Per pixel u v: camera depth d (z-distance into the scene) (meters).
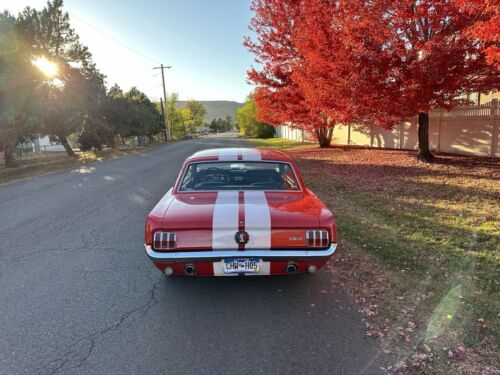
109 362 2.78
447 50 8.66
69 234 6.24
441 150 14.51
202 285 4.11
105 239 5.91
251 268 3.41
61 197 9.91
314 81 12.08
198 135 108.19
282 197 4.04
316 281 4.12
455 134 13.78
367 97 10.30
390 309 3.45
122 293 3.95
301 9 15.81
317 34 10.96
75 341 3.07
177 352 2.89
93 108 29.08
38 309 3.62
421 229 5.67
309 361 2.74
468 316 3.26
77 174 15.45
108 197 9.62
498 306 3.40
